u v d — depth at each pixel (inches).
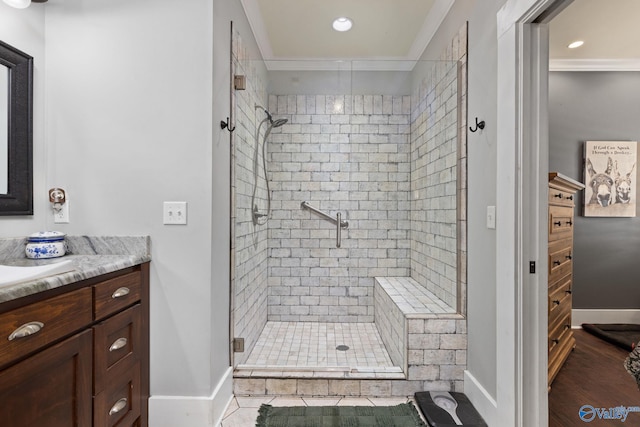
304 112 113.3
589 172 126.1
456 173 81.4
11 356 36.0
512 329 57.4
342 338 100.7
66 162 65.1
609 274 126.7
